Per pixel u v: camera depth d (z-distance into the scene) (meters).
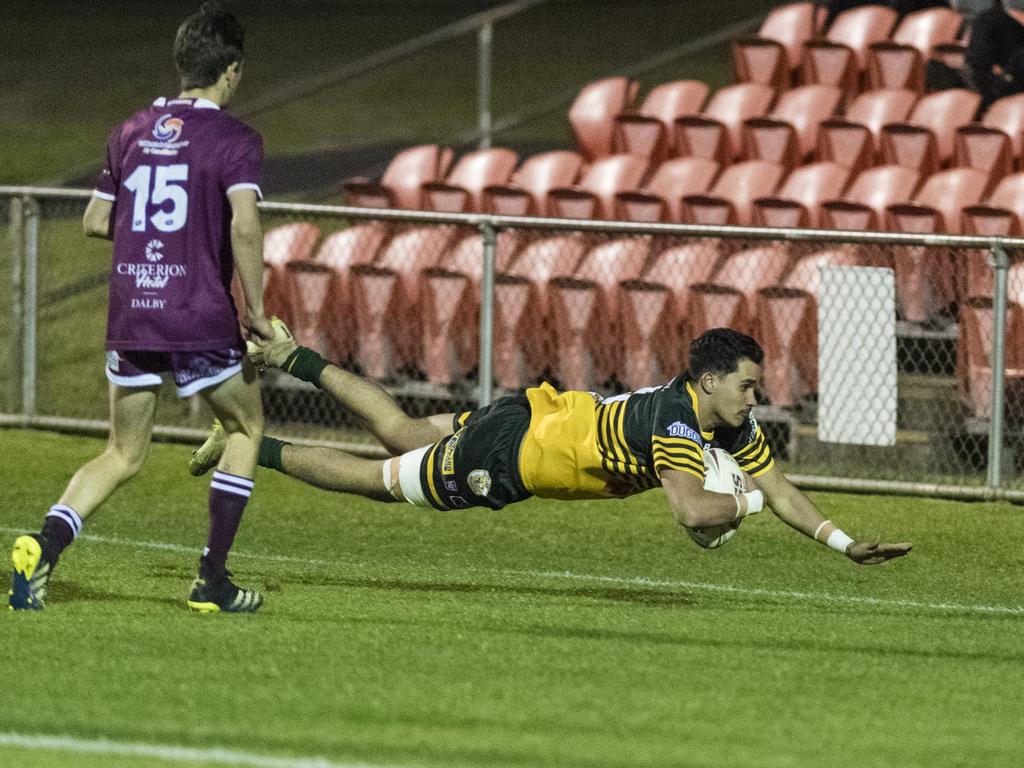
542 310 36.22
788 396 33.75
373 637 19.64
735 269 35.16
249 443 20.95
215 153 20.09
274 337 21.66
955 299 34.19
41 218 38.41
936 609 23.73
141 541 27.81
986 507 30.67
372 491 22.95
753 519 29.84
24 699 16.42
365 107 74.00
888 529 29.34
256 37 91.25
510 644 19.50
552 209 38.28
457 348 36.44
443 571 25.89
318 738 15.20
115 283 20.41
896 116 41.56
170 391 39.53
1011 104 40.25
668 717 16.25
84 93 78.75
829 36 46.28
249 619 20.47
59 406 39.78
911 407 33.62
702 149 41.75
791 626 21.50
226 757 14.54
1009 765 14.95
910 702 17.33
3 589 22.20
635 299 34.94
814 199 37.94
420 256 38.03
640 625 21.12
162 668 17.72
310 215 33.88
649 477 21.53
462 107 73.19
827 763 14.79
